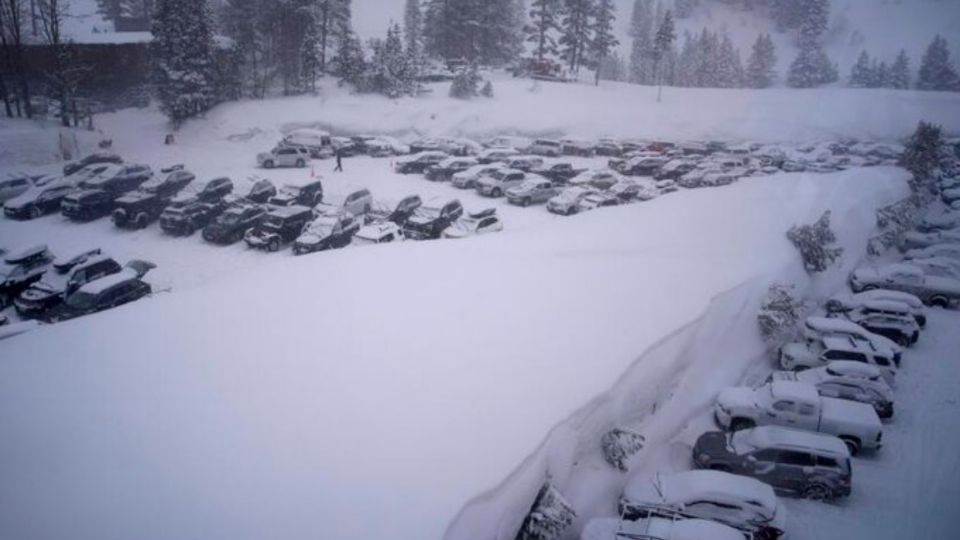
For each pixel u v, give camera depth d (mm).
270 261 25547
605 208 31188
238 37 56031
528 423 12688
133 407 12438
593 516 12977
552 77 68250
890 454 16000
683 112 61781
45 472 10570
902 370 20250
